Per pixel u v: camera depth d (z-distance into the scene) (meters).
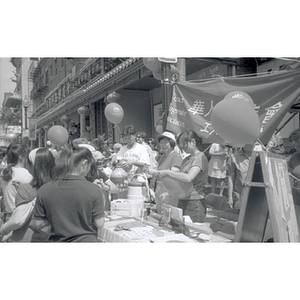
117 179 3.24
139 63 8.16
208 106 4.17
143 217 2.85
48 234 2.28
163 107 4.50
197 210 3.00
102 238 2.64
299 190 3.29
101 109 12.26
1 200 3.04
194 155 2.98
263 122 3.62
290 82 3.65
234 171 4.23
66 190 2.01
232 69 7.46
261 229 2.48
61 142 4.42
